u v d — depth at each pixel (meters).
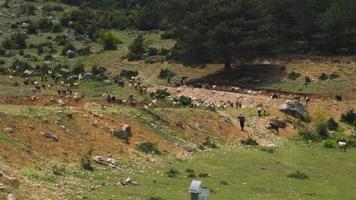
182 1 175.25
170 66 150.88
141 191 40.69
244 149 70.56
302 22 153.00
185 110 78.50
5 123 47.94
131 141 59.50
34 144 47.00
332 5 148.75
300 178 54.09
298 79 129.50
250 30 136.25
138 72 151.25
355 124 90.69
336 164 64.38
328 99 106.44
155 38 194.62
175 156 60.22
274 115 89.81
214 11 139.88
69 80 122.75
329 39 143.50
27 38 197.50
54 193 35.59
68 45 179.62
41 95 85.12
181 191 42.31
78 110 60.72
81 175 43.97
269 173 55.50
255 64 145.75
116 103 76.94
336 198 45.38
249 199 41.88
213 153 65.31
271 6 157.75
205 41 135.75
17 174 36.56
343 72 128.88
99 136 56.34
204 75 141.62
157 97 108.50
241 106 100.19
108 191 39.38
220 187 46.03
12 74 125.25
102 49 181.12
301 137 82.94
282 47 152.88
